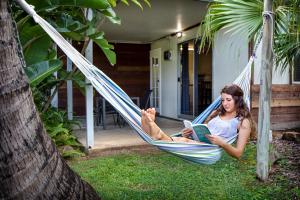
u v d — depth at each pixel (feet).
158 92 33.81
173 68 30.19
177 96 29.50
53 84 15.39
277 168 14.25
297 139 19.30
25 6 5.86
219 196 10.82
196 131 8.82
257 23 12.44
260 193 11.20
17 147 4.16
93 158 16.25
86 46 15.33
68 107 24.44
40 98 15.94
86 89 16.99
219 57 22.72
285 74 22.77
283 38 13.70
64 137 16.75
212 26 13.11
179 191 11.19
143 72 35.91
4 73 4.04
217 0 12.29
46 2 9.46
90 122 17.26
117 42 34.60
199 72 30.32
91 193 5.63
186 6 19.53
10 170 4.12
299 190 11.35
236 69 20.74
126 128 24.47
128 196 10.68
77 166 14.57
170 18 22.84
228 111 9.74
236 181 12.41
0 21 3.99
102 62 34.14
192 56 29.84
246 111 9.61
